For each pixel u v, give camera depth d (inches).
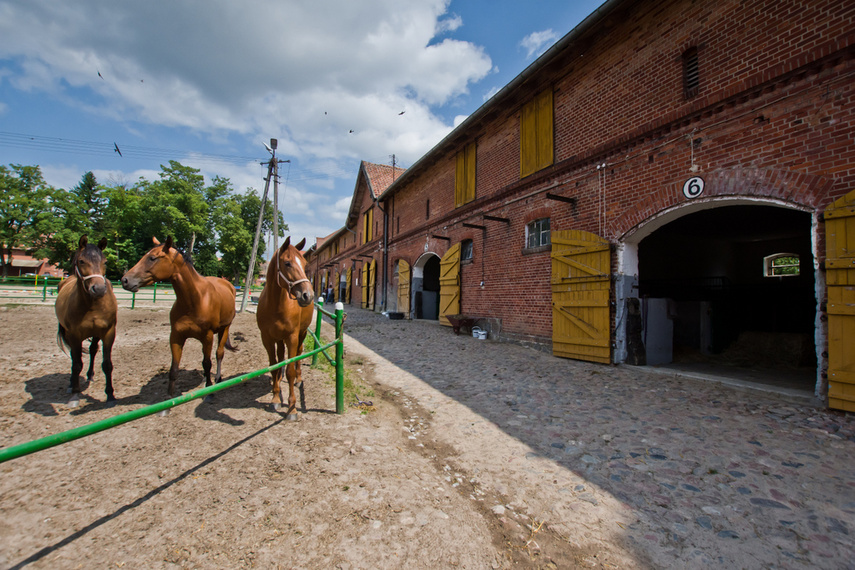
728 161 218.1
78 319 163.3
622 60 285.4
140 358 265.9
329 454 131.3
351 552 85.2
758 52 208.2
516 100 396.8
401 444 150.3
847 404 167.5
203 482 108.9
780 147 196.9
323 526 93.3
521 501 112.3
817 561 86.3
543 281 351.9
